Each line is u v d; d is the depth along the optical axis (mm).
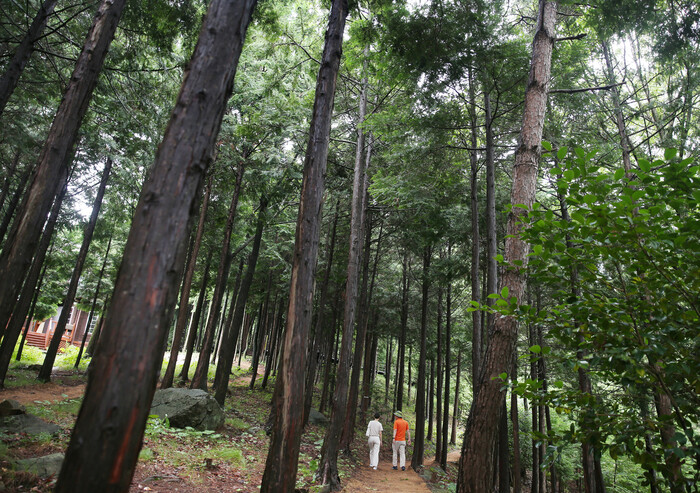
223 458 7188
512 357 4719
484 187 10242
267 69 11234
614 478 14562
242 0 2643
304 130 11422
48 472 4375
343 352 8664
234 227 16469
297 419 3348
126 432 1744
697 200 1995
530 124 5387
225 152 11625
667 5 6133
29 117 9805
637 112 8508
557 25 8320
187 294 12367
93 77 4797
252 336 35750
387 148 12055
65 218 14867
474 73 7281
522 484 18375
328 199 14375
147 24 7406
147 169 12102
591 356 2482
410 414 26484
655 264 2264
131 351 1830
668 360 2270
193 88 2342
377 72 7641
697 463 2074
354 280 9281
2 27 7211
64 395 9961
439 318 16500
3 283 3881
